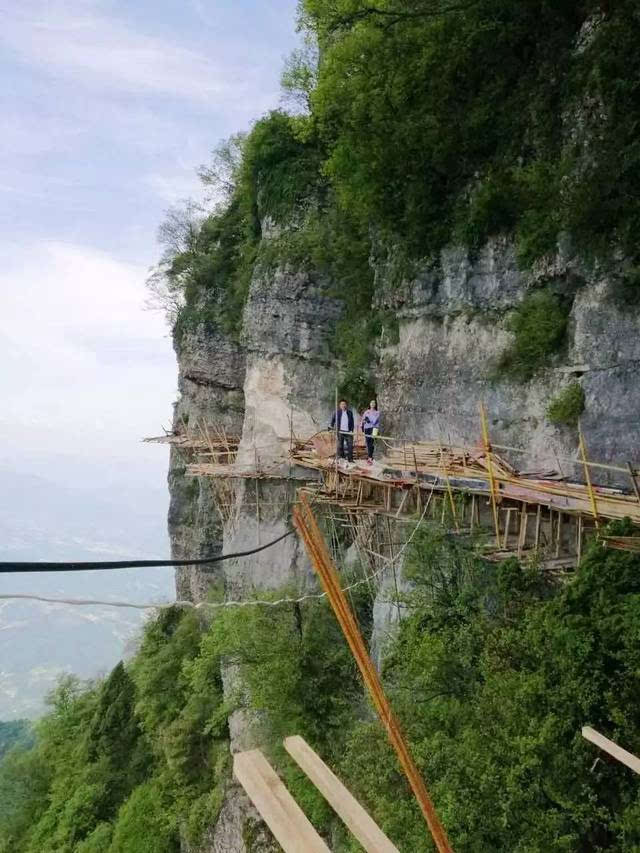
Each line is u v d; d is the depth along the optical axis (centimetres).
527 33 2288
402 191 2675
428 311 2652
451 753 1515
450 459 2323
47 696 6044
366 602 2819
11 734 10769
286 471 3422
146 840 3728
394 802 1575
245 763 496
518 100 2308
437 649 1770
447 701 1752
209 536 4931
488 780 1367
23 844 4825
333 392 3475
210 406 4916
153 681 4444
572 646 1429
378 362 3133
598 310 2023
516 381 2288
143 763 4531
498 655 1593
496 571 1905
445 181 2555
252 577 3553
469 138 2428
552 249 2150
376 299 3069
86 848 4097
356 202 2897
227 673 3425
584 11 2127
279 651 2686
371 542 2698
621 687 1378
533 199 2227
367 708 2428
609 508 1752
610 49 1956
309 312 3562
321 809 2270
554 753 1352
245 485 3681
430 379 2652
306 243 3594
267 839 2606
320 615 2861
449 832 1380
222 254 4841
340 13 2747
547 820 1289
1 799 5122
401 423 2814
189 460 5319
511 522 2112
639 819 1199
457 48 2425
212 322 4806
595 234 2009
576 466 2064
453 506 2075
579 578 1538
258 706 2630
